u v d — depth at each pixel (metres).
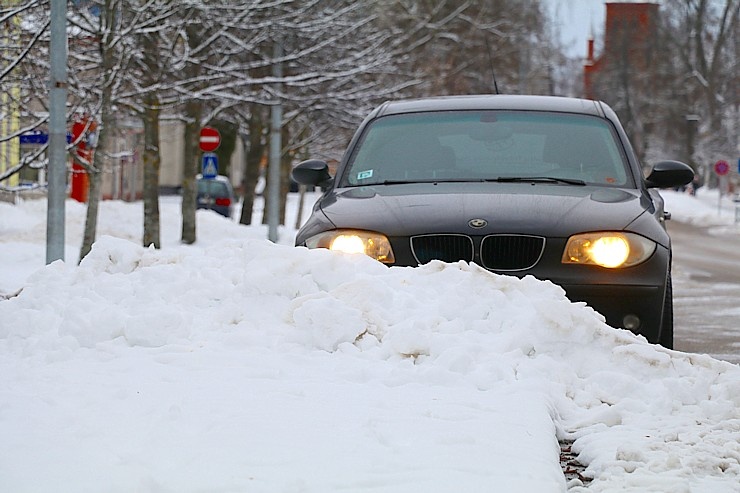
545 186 21.36
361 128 23.95
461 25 113.81
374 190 21.56
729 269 60.78
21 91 53.91
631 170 22.33
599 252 18.92
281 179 96.06
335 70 70.25
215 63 62.31
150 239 60.53
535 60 139.88
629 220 19.41
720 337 29.70
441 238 19.20
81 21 51.66
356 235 19.48
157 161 60.34
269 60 60.44
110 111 50.28
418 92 95.00
